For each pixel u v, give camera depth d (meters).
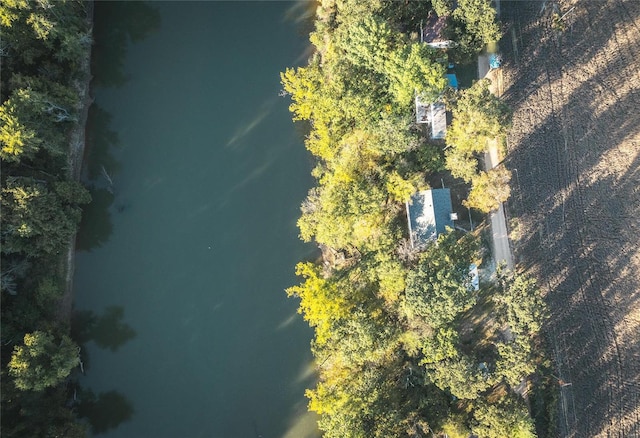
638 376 62.84
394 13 66.44
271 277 73.75
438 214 64.69
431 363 59.06
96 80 79.19
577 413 63.16
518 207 66.81
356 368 63.91
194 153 77.06
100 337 74.06
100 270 75.31
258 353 72.50
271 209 75.12
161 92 78.81
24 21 66.38
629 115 66.75
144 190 76.56
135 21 80.75
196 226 75.44
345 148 64.38
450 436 59.12
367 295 63.81
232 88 78.31
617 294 64.25
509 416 56.81
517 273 61.75
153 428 72.25
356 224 63.03
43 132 67.06
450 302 55.34
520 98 68.50
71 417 68.62
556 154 67.06
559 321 64.69
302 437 70.38
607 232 65.25
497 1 70.75
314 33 72.25
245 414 71.50
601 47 68.50
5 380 63.31
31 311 68.38
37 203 64.75
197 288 74.25
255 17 79.69
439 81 59.88
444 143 68.44
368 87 62.41
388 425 59.50
